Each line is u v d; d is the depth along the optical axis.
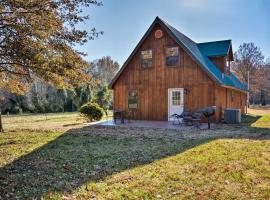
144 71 17.34
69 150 7.81
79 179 5.02
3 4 6.57
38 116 26.88
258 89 48.91
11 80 10.57
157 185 4.61
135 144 8.72
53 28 7.39
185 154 6.96
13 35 6.85
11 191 4.41
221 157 6.51
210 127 13.48
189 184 4.65
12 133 11.85
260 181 4.77
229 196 4.10
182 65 16.06
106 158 6.71
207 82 15.23
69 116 26.14
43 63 7.11
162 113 16.70
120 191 4.34
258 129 12.53
